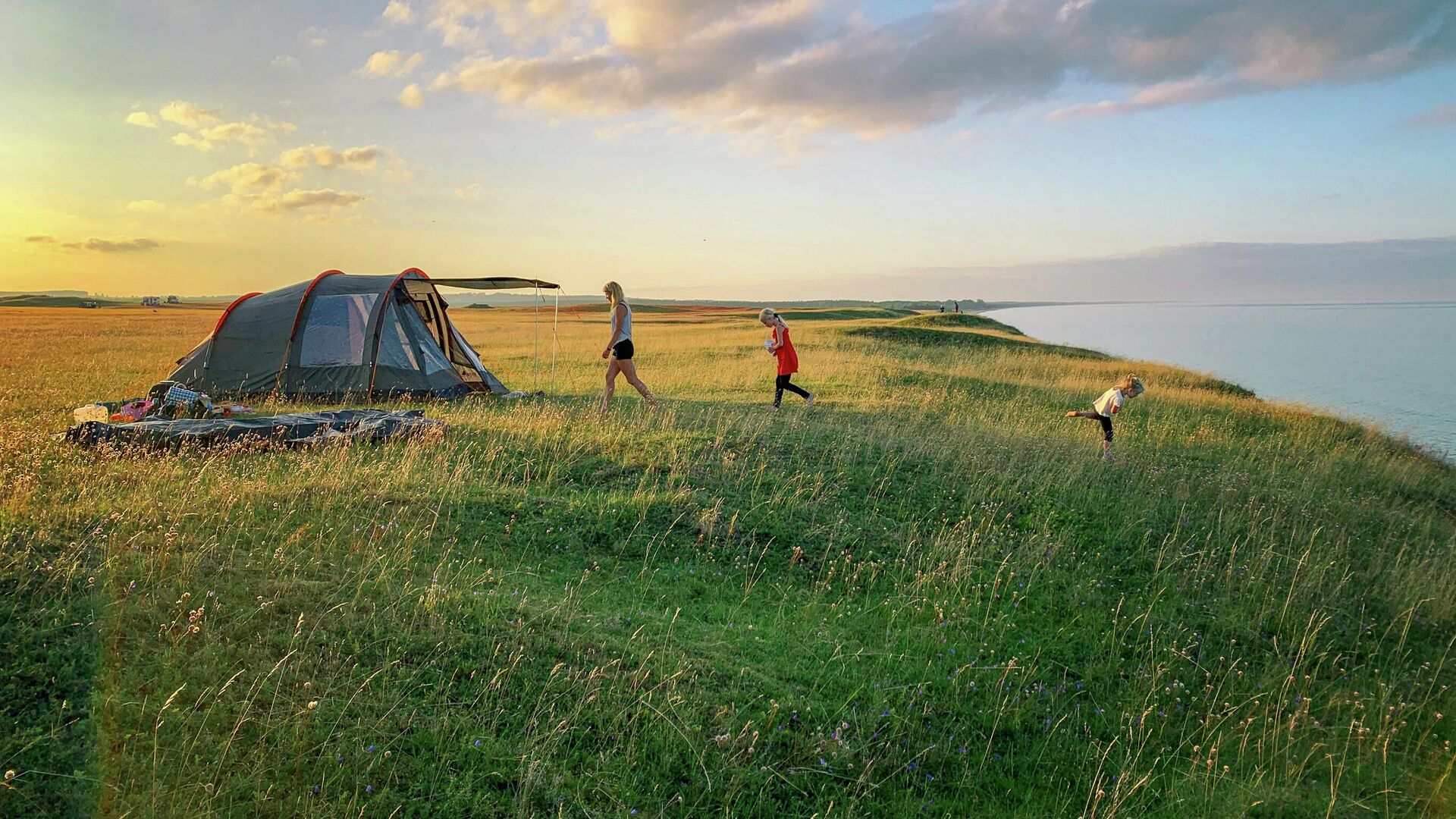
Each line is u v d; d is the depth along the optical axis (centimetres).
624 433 1021
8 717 355
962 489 959
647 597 618
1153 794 464
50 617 425
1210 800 462
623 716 437
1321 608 743
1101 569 793
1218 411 1872
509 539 674
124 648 415
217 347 1382
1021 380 2117
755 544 740
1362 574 853
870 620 638
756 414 1242
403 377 1362
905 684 539
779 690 499
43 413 1129
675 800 392
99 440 846
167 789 334
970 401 1686
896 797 432
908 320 4772
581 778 392
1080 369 2481
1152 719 547
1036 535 829
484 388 1475
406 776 371
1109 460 1155
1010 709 533
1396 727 559
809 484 909
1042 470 1052
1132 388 1155
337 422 983
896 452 1077
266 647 437
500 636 491
